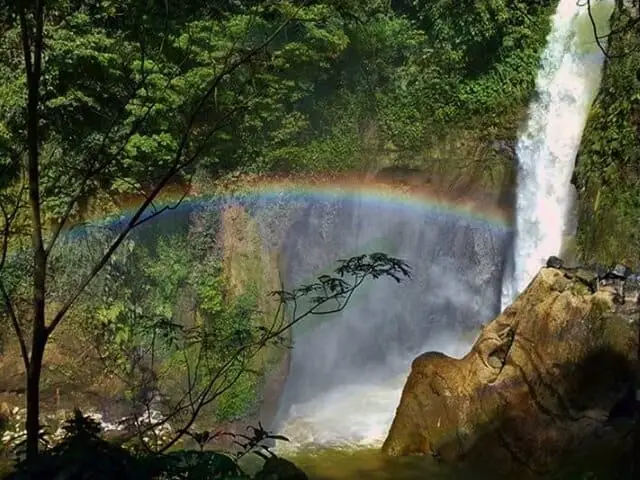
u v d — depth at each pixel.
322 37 17.42
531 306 13.72
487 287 20.16
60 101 15.70
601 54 18.52
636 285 13.46
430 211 20.52
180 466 5.64
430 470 13.80
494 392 13.62
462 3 20.02
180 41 14.69
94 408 16.55
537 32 19.97
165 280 17.06
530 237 19.34
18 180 15.84
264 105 17.27
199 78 15.16
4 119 15.79
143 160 16.73
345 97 19.39
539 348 13.39
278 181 18.08
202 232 17.30
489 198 20.11
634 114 16.12
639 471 11.45
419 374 14.66
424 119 20.20
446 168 20.23
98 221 16.72
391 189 20.34
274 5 11.59
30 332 16.28
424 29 21.00
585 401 12.76
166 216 17.28
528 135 19.61
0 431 15.62
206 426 15.66
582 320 13.04
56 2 11.86
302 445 15.47
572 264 17.45
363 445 15.39
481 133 20.11
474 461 13.69
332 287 9.50
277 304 17.22
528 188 19.50
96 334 16.69
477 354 14.27
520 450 13.13
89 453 5.30
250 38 15.69
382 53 20.06
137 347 16.62
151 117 16.36
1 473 12.67
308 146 18.66
